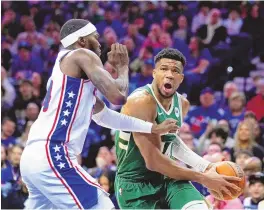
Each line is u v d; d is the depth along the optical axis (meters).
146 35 15.38
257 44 14.19
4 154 8.52
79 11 15.89
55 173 4.60
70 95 4.65
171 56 5.25
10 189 7.94
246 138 9.16
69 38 4.79
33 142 4.66
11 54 14.83
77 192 4.62
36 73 13.06
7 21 15.70
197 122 11.51
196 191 5.27
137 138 5.20
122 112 5.31
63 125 4.64
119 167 5.51
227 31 15.02
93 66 4.60
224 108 12.16
